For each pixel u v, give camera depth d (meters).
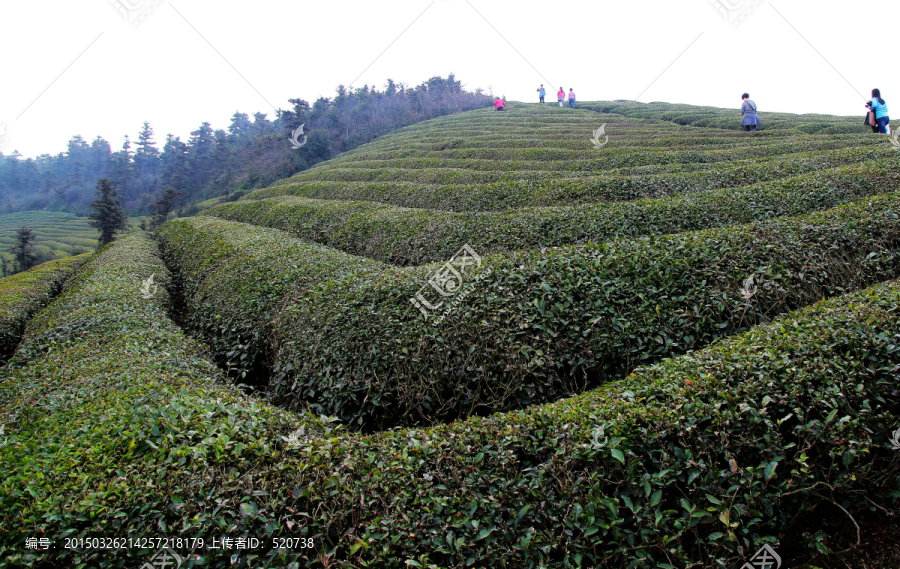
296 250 14.07
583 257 8.50
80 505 4.07
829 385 4.73
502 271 8.32
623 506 4.23
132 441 4.86
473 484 4.38
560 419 4.91
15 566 3.72
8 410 7.26
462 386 6.98
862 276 7.67
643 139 27.47
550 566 3.86
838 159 15.17
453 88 70.44
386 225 16.33
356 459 4.79
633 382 5.63
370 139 55.78
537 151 27.53
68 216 66.38
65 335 10.63
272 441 5.09
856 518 4.61
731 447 4.39
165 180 63.44
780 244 8.23
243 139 75.38
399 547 4.01
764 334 5.87
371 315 8.11
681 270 7.77
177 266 19.84
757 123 27.64
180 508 4.10
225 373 9.17
